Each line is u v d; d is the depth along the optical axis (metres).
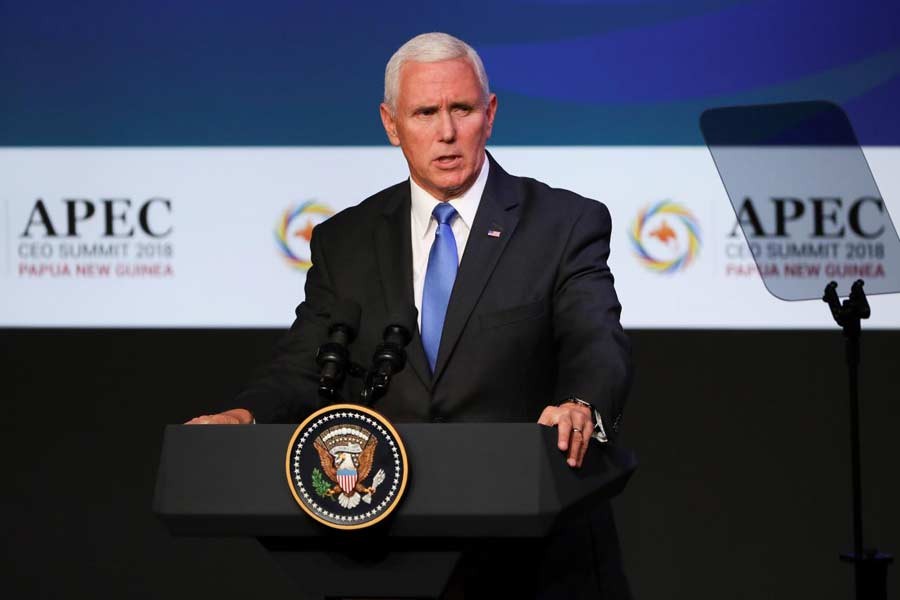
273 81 15.23
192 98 15.29
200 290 15.34
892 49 14.68
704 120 12.27
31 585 15.84
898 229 14.47
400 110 8.69
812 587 15.29
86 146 15.33
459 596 7.38
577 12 14.94
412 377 8.45
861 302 10.41
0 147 15.38
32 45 15.36
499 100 14.98
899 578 15.12
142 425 15.61
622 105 14.92
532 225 8.81
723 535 15.40
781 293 12.92
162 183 15.33
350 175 15.20
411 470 6.50
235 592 15.85
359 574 6.79
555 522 6.47
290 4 15.22
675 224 14.91
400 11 15.13
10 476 15.80
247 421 7.80
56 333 15.54
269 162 15.23
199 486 6.71
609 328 8.27
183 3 15.30
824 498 15.27
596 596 8.48
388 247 8.95
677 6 14.88
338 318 7.77
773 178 12.57
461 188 8.81
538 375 8.55
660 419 15.37
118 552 15.82
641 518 15.48
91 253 15.41
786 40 14.77
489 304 8.50
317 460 6.52
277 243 15.27
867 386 15.08
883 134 14.61
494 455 6.47
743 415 15.29
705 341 15.27
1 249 15.43
